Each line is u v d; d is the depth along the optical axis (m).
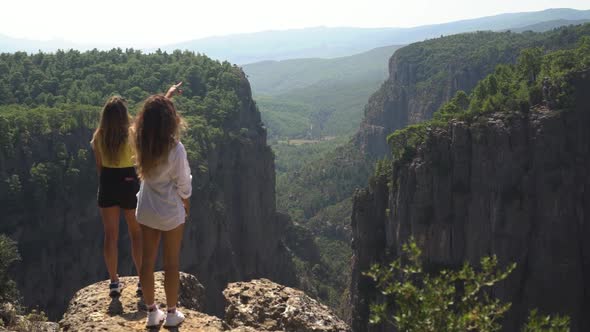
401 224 97.19
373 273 11.03
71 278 101.81
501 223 89.12
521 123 89.69
